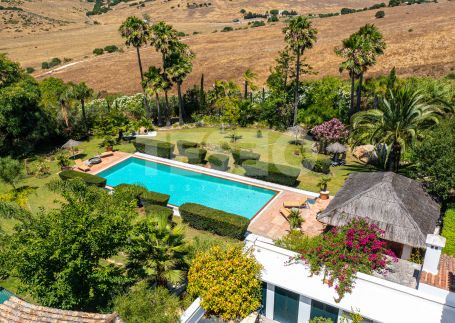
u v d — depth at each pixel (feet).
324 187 86.02
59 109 131.23
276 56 277.44
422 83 115.44
